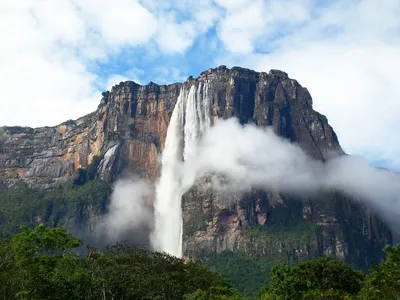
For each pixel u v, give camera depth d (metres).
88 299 76.06
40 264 70.25
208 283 111.88
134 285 86.06
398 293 68.94
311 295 83.31
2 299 64.94
